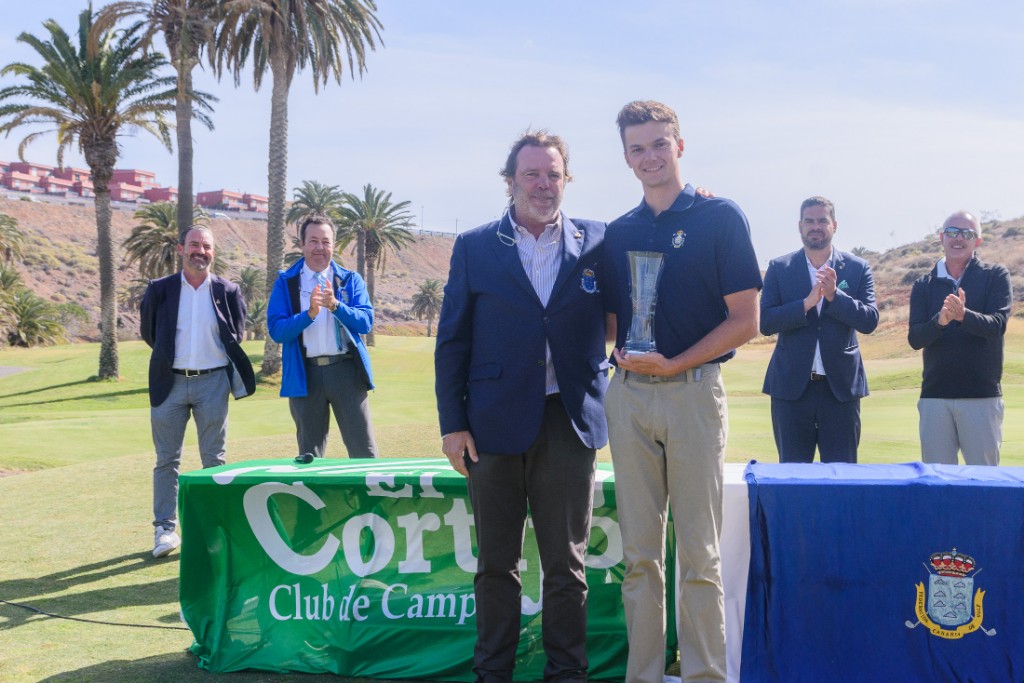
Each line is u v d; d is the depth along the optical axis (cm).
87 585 441
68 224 11588
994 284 461
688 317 286
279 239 2884
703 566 279
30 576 459
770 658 297
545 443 303
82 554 504
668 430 281
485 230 319
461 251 318
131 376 3684
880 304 4784
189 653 342
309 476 339
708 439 279
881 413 1287
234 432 1393
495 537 304
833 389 451
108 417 1641
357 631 331
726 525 304
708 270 284
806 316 450
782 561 298
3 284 6406
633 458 288
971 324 446
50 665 326
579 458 304
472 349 313
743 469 327
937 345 471
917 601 291
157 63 2925
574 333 305
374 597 335
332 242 512
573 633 304
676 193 296
